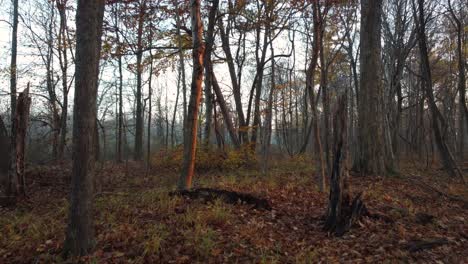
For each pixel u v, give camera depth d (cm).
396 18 2181
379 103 1249
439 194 1020
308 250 564
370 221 689
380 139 1241
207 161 1385
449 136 2728
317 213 759
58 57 1747
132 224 621
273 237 612
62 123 1734
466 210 877
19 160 895
